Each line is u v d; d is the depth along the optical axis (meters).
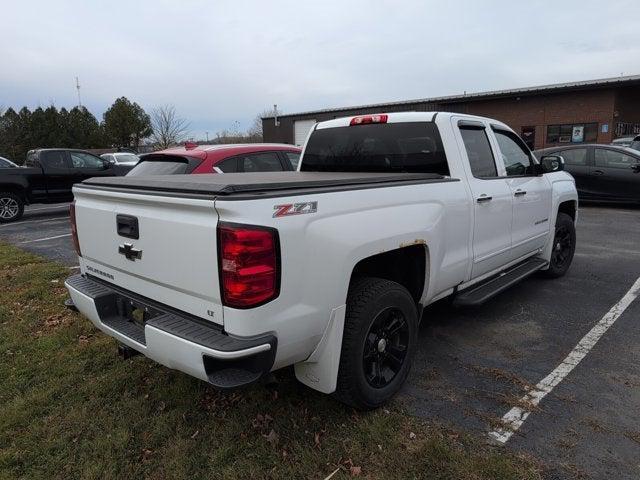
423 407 3.09
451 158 3.77
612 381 3.38
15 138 47.16
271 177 3.26
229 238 2.20
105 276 3.14
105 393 3.31
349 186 2.75
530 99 27.12
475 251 3.91
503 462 2.55
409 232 3.03
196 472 2.54
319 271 2.50
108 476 2.53
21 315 4.88
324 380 2.71
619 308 4.77
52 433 2.90
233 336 2.30
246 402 3.14
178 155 6.10
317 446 2.72
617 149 11.14
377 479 2.47
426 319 4.57
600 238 8.06
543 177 5.15
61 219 12.41
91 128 57.06
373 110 33.44
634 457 2.60
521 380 3.41
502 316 4.62
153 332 2.45
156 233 2.58
